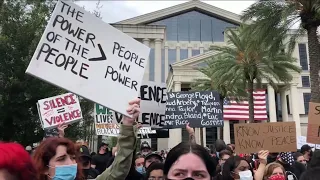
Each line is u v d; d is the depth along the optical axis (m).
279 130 6.45
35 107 18.20
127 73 3.63
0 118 17.77
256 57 23.20
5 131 18.11
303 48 56.84
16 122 17.64
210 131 48.34
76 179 2.98
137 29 58.94
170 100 8.20
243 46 23.48
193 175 1.82
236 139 6.51
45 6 19.42
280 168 4.90
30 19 18.59
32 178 1.42
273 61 23.53
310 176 2.97
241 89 29.66
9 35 17.75
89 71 3.39
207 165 1.87
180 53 59.44
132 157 3.12
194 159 1.82
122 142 3.12
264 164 5.01
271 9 16.94
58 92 18.27
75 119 7.94
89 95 3.34
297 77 46.09
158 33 58.94
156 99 6.62
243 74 24.88
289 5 16.38
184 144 1.92
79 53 3.36
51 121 7.80
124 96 3.55
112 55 3.57
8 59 17.45
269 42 18.00
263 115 35.59
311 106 6.64
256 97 36.00
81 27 3.41
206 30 60.75
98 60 3.46
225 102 36.34
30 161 1.44
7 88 17.45
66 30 3.31
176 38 60.22
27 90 17.42
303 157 8.09
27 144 18.72
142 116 6.45
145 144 9.53
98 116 8.82
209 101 8.21
